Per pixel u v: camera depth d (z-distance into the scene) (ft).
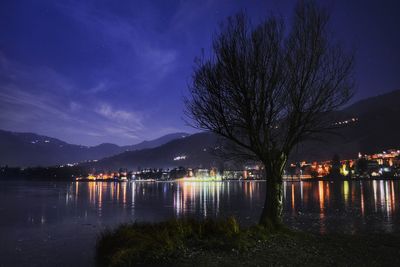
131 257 44.14
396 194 349.41
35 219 165.17
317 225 119.85
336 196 334.03
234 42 48.93
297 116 52.08
